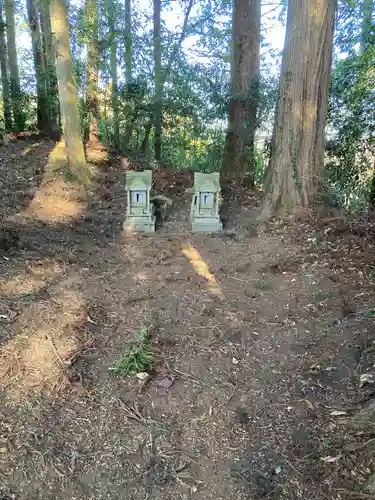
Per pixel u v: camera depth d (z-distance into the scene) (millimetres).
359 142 6738
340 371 2863
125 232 5957
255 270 4637
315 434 2389
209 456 2334
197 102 9266
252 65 7824
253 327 3527
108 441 2418
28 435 2414
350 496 1990
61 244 5324
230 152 8336
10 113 10492
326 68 5352
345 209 5664
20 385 2771
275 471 2211
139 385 2838
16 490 2115
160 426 2525
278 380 2885
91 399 2711
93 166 8617
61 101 7387
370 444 2174
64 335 3318
